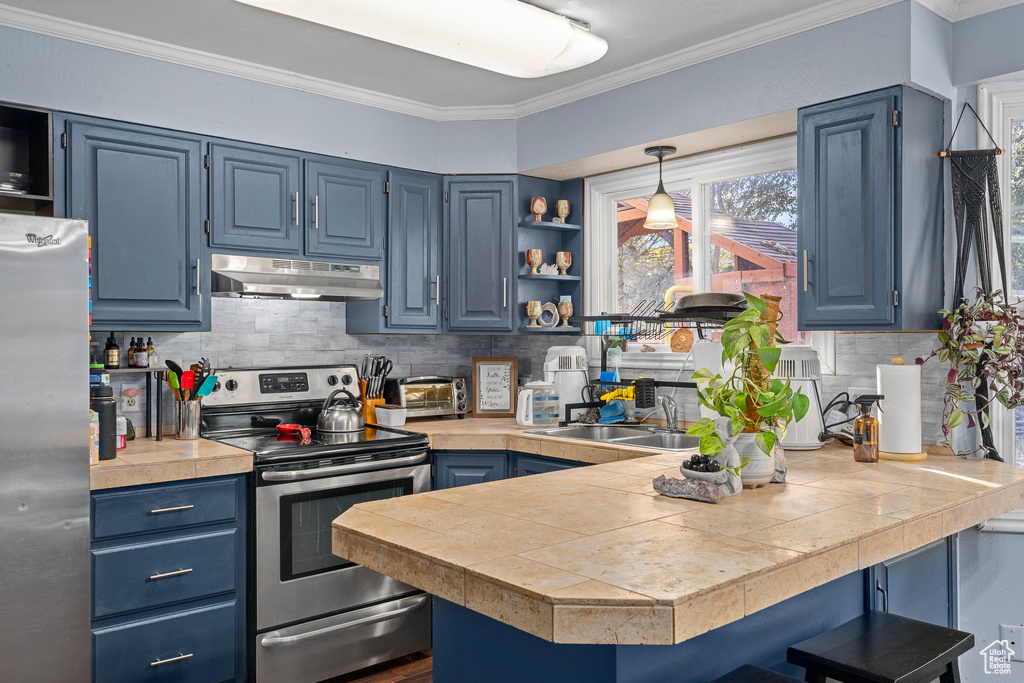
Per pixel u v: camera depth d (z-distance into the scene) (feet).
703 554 4.63
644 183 12.05
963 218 8.52
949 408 8.55
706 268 11.43
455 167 12.31
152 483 8.43
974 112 8.60
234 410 10.68
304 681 9.39
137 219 9.55
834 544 4.87
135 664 8.30
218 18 8.86
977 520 6.37
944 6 8.36
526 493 6.48
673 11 8.68
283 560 9.26
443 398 12.48
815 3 8.48
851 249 8.37
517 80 10.98
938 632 6.01
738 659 5.61
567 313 12.55
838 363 9.62
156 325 9.70
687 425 11.23
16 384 7.43
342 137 11.28
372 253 11.59
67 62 9.05
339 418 10.77
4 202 9.18
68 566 7.74
